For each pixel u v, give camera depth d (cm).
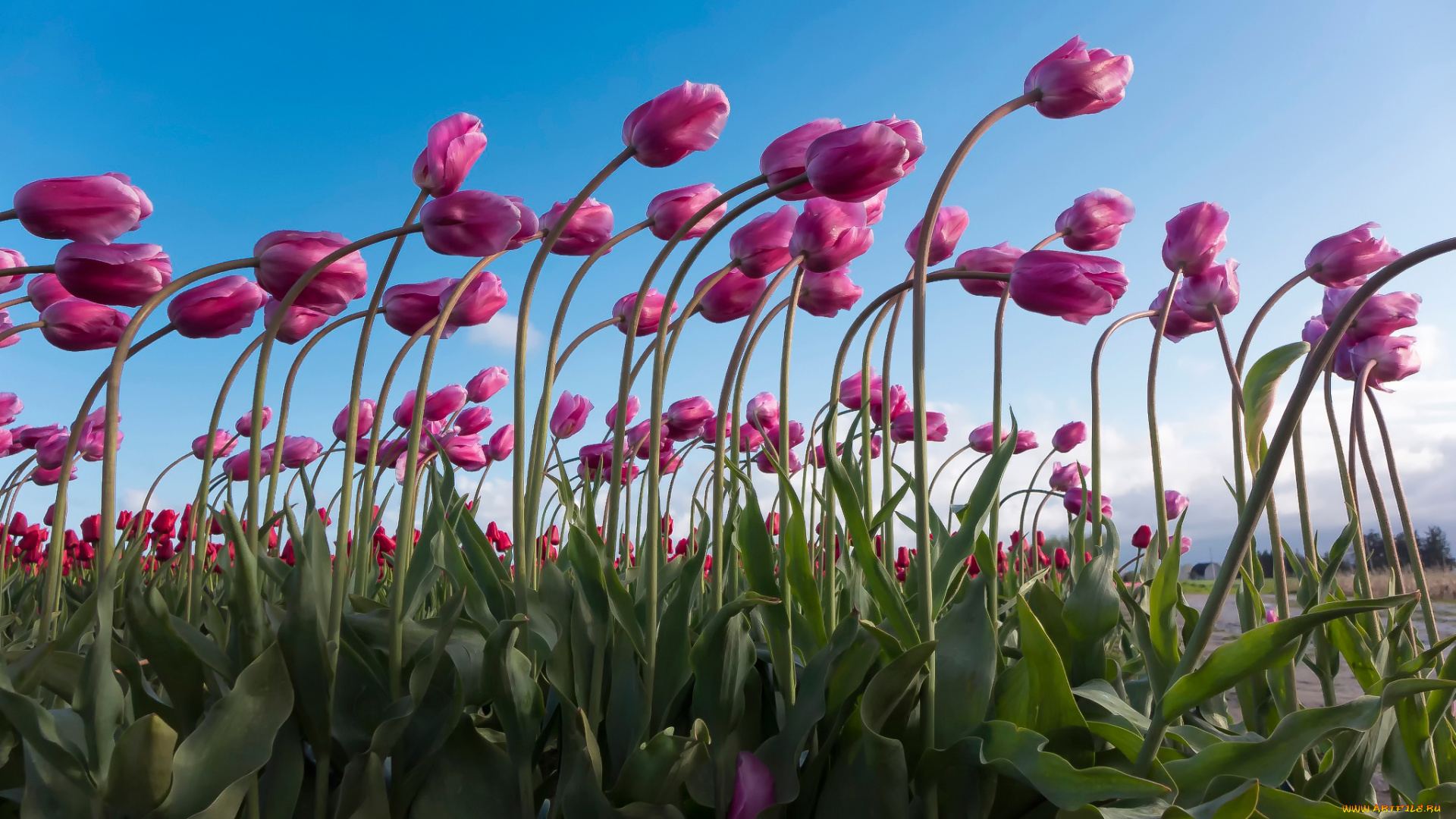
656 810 96
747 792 100
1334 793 128
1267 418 105
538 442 123
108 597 86
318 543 109
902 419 210
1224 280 142
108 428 88
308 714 96
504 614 126
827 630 120
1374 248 138
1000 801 100
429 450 182
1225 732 135
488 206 105
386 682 109
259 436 102
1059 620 131
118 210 113
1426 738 122
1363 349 146
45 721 85
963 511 143
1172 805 90
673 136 114
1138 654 210
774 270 131
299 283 99
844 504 108
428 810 102
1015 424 108
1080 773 83
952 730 101
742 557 118
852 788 104
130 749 80
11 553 317
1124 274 107
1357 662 128
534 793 114
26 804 84
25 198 108
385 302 125
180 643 95
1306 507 145
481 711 125
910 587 164
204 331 114
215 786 86
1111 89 103
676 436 194
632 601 110
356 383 106
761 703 122
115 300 109
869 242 125
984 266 130
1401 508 138
